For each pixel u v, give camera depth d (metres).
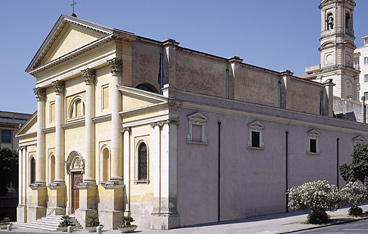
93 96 34.94
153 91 34.34
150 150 29.78
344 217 29.41
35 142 43.75
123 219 28.75
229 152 31.89
